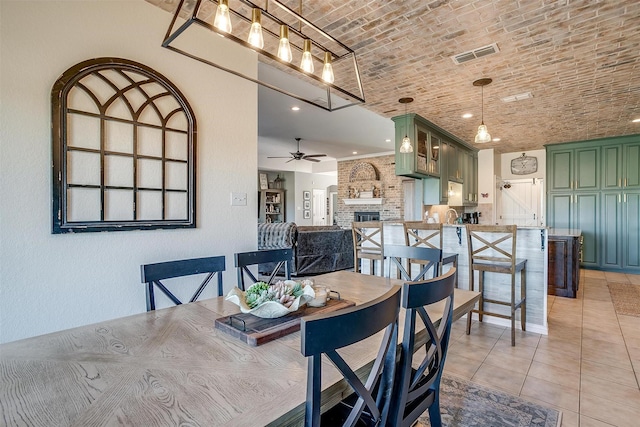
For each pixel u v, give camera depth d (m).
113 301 2.20
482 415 1.92
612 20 2.39
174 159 2.47
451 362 2.59
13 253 1.82
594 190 6.27
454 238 3.79
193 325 1.38
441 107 4.36
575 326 3.36
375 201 9.09
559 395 2.12
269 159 10.17
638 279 5.49
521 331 3.23
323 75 1.98
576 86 3.63
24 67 1.85
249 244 2.95
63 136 1.97
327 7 2.27
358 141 7.59
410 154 4.65
